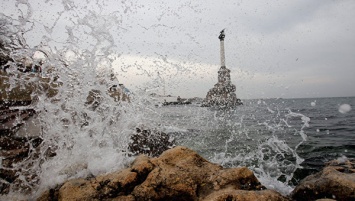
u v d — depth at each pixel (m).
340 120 21.80
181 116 15.52
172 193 2.18
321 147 9.04
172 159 2.55
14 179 2.57
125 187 2.26
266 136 11.27
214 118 16.88
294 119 20.30
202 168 2.45
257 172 5.61
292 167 6.11
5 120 4.13
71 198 2.18
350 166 3.29
